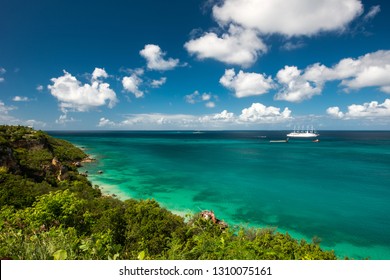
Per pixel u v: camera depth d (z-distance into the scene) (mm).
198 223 12445
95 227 19312
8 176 33281
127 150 136750
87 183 52031
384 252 29406
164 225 20438
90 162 87562
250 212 41094
